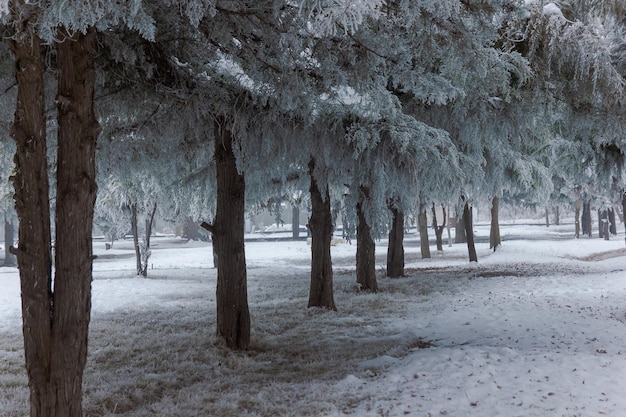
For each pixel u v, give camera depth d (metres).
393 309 14.70
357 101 9.98
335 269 28.73
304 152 10.41
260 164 11.12
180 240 59.88
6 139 8.58
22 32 4.59
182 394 7.66
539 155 20.50
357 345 10.59
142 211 25.19
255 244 51.75
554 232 61.09
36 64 5.07
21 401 7.26
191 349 10.20
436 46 6.29
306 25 5.98
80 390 5.31
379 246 46.88
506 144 14.27
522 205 48.75
